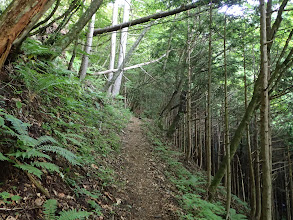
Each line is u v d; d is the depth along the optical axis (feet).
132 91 54.34
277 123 39.45
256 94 19.66
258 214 23.32
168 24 35.17
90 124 19.24
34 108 12.53
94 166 14.07
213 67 30.63
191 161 38.47
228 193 17.89
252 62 29.32
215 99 40.50
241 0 20.89
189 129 33.53
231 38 25.12
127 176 17.56
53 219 7.49
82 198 10.49
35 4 6.66
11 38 6.93
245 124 20.04
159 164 24.23
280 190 53.21
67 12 16.52
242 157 55.88
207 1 22.95
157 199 15.98
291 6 23.73
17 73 12.50
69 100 15.98
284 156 45.55
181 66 34.06
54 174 10.19
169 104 43.06
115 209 11.90
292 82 24.52
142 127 38.06
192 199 16.69
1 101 10.29
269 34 17.67
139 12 41.63
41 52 13.74
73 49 20.08
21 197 7.79
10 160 7.80
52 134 12.25
